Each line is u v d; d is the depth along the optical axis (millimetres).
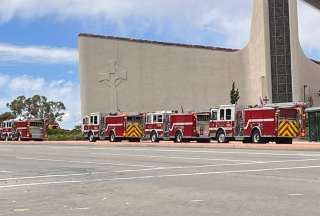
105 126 50406
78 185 14180
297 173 15203
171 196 11367
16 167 21312
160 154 26703
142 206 10141
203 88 98875
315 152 26031
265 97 86125
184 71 98375
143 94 96312
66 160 24719
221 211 9211
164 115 44906
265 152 26406
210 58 99250
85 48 94375
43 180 15859
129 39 96312
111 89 94812
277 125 35594
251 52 96500
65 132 80938
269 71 91062
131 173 17078
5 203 11102
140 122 47281
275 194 11078
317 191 11336
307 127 38281
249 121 37594
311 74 93312
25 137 62344
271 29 91875
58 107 121375
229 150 29297
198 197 11055
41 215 9477
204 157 23422
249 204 9859
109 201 10969
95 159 24703
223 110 39719
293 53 90188
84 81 94062
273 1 92125
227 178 14492
